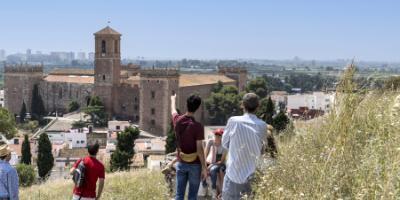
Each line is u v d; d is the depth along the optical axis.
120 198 18.73
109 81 168.00
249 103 11.45
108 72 168.12
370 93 12.90
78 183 14.75
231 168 11.31
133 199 18.30
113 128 137.88
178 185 12.80
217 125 167.00
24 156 81.25
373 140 9.81
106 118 158.00
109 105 168.12
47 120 172.88
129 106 167.00
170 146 75.75
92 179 14.84
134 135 69.62
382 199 7.34
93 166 14.87
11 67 184.12
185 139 12.62
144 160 75.75
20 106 184.12
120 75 171.25
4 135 109.12
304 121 15.80
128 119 167.00
